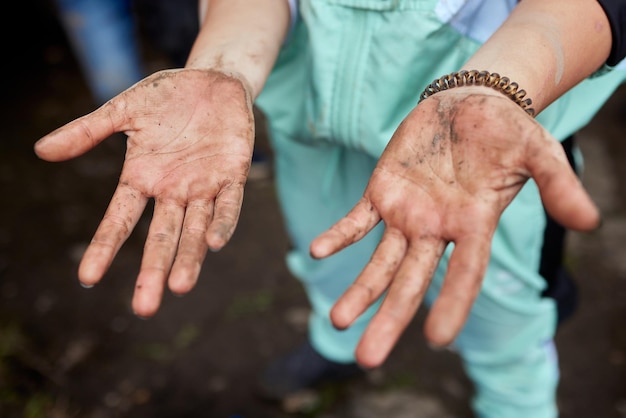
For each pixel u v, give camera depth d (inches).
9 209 89.8
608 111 103.9
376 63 37.5
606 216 86.4
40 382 68.8
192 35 74.3
